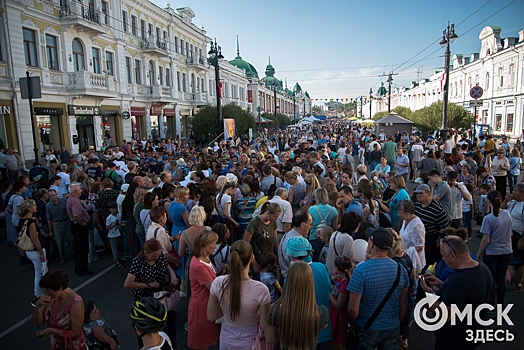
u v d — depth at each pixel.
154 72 30.77
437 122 31.81
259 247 5.25
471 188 8.31
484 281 3.21
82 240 7.12
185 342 4.85
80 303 3.51
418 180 8.45
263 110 69.38
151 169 13.24
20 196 8.43
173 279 4.43
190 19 38.09
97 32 22.11
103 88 22.38
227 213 6.55
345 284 3.71
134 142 22.41
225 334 3.36
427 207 5.32
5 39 16.78
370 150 18.66
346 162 14.60
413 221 4.75
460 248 3.26
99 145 23.52
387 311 3.38
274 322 3.05
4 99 16.91
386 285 3.34
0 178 12.70
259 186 7.93
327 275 3.71
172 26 33.50
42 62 18.84
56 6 19.75
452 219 7.10
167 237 5.15
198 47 40.38
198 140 29.47
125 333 5.13
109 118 25.28
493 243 5.05
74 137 21.12
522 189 5.68
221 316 3.52
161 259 4.35
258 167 10.17
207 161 11.83
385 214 6.46
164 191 6.87
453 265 3.33
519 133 31.08
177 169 10.65
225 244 4.90
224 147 18.69
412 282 3.98
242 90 57.56
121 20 25.69
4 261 8.30
